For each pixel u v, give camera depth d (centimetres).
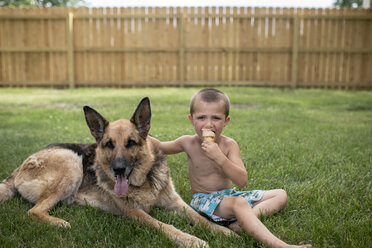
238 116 849
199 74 1484
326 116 870
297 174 438
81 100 1098
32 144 579
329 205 336
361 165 459
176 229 294
